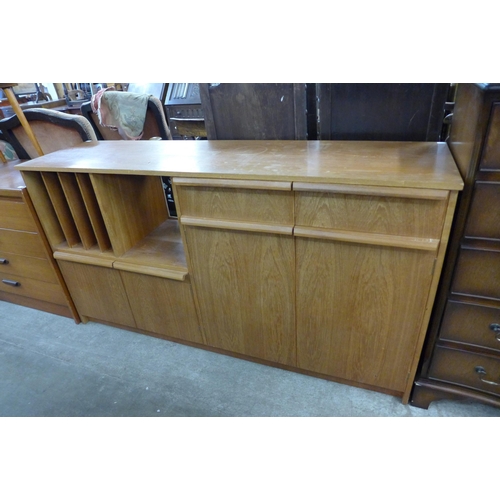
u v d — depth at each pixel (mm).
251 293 1391
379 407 1414
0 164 2055
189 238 1353
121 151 1543
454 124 1188
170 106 3260
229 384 1562
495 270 1033
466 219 985
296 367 1553
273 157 1269
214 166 1215
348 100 1369
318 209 1096
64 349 1808
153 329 1775
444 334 1198
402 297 1166
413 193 961
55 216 1692
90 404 1516
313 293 1284
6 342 1866
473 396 1271
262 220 1188
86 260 1640
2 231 1766
